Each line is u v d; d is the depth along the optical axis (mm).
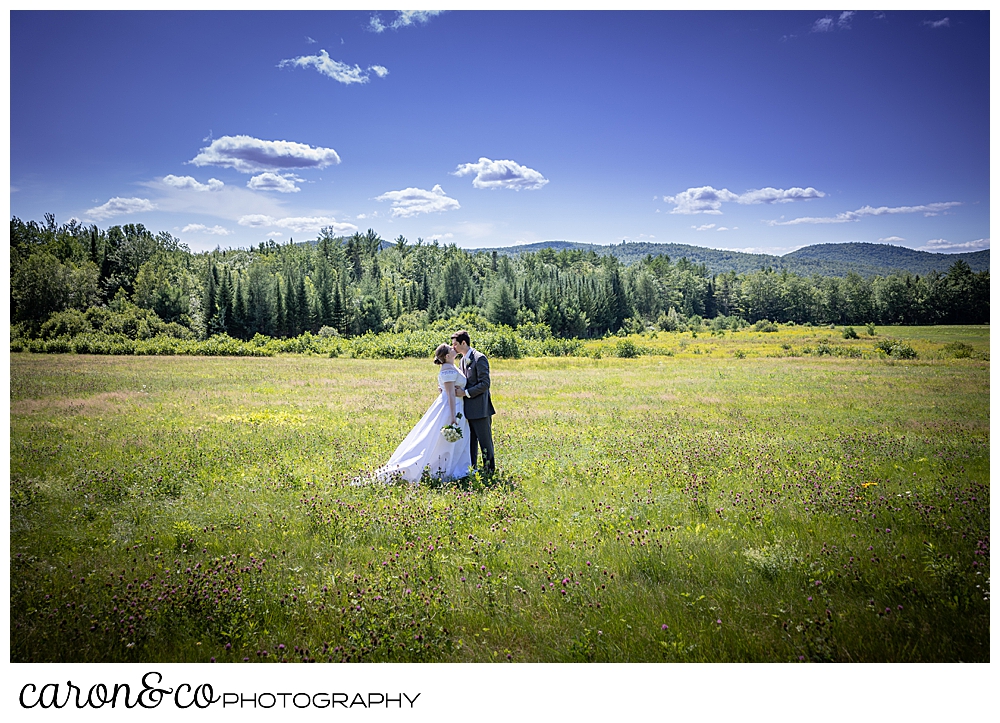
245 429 10367
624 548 5035
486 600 4250
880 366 24609
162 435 9625
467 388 7207
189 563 4797
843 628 3959
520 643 3963
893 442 9430
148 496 6410
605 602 4254
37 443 8711
